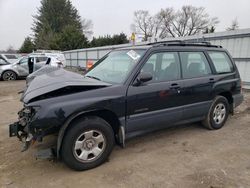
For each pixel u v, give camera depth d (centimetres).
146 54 399
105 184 317
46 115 308
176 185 312
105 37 5534
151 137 471
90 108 334
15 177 333
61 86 326
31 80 421
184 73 443
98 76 425
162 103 406
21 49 6306
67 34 5175
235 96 539
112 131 367
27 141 319
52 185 315
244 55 1088
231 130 515
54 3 6303
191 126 535
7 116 640
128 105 369
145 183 318
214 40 1220
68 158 332
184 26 6369
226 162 373
